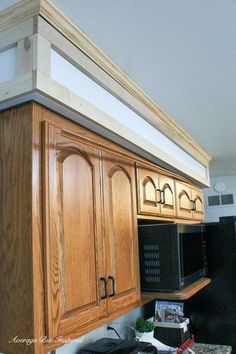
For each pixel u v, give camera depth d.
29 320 0.86
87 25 1.07
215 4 1.00
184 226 1.80
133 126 1.52
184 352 1.91
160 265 1.63
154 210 1.79
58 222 0.98
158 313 2.05
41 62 0.91
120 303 1.31
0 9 0.97
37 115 0.96
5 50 0.98
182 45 1.20
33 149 0.92
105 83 1.27
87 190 1.16
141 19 1.05
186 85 1.53
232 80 1.50
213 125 2.12
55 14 0.98
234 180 4.04
